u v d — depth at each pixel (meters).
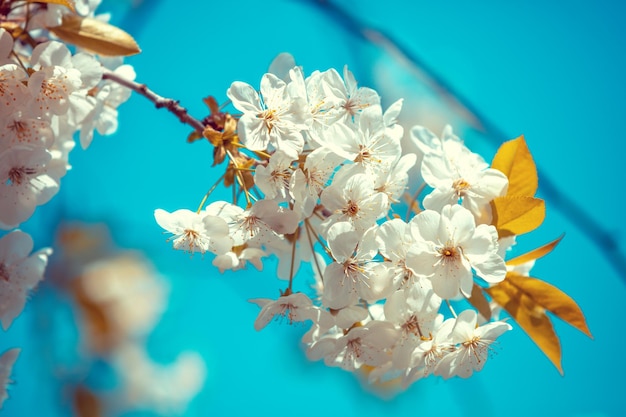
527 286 0.42
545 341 0.42
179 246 0.40
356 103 0.41
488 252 0.39
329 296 0.40
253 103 0.40
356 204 0.40
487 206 0.42
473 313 0.41
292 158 0.39
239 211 0.40
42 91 0.41
